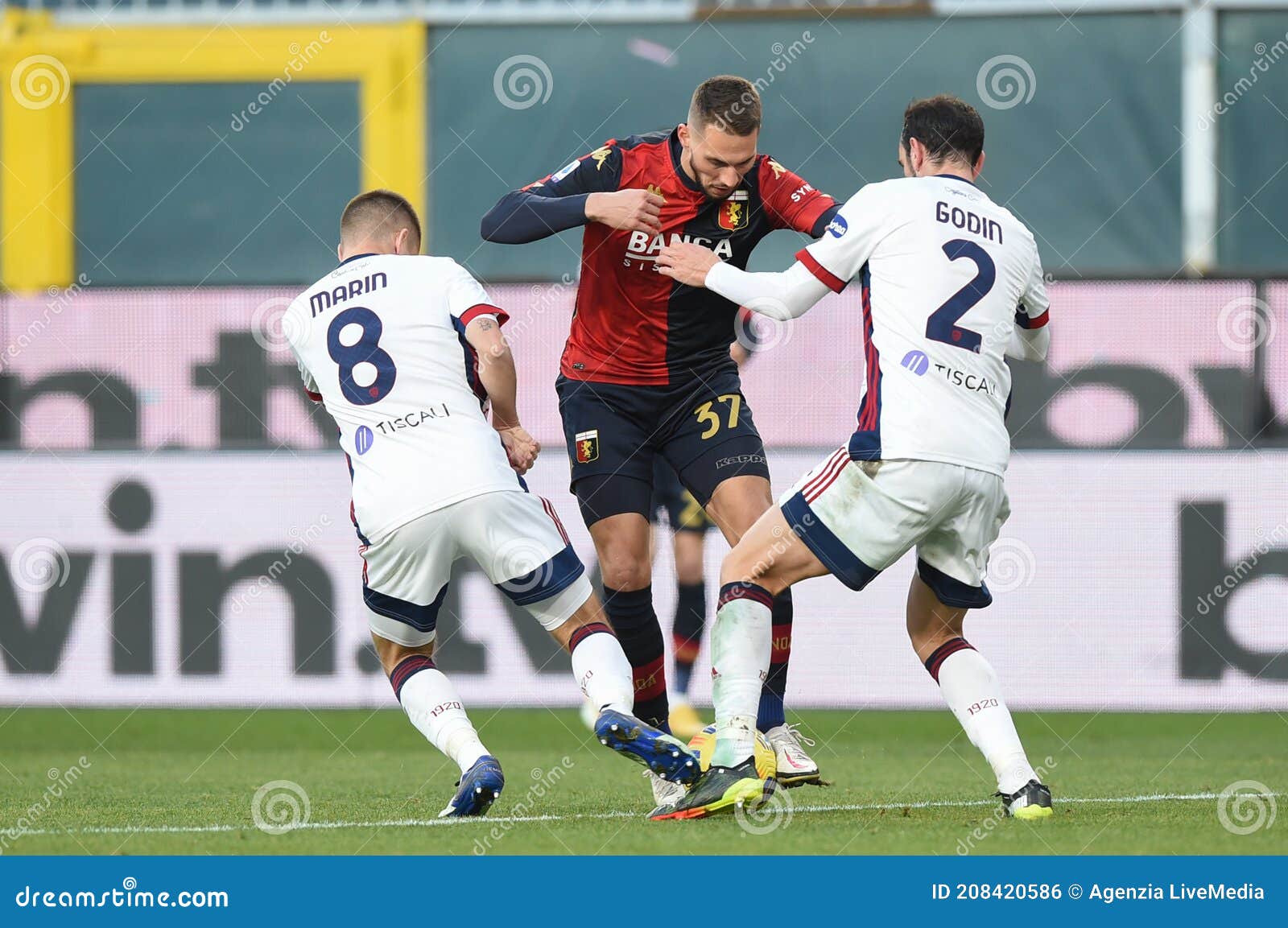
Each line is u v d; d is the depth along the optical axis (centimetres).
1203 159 3500
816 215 1681
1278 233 3488
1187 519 2822
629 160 1683
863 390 1434
